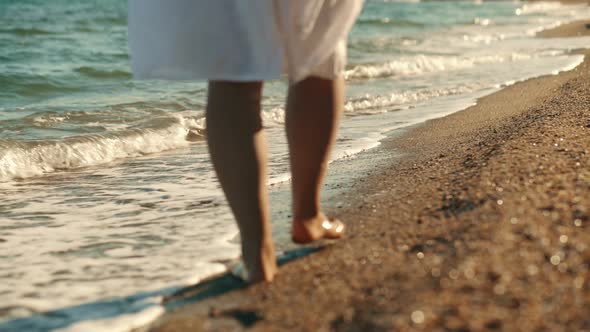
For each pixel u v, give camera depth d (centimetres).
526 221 214
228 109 187
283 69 183
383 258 211
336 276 202
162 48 179
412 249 214
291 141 206
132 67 188
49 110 646
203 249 263
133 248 269
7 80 801
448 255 200
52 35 1303
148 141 530
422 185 312
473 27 1939
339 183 357
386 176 362
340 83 201
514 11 2892
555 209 222
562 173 267
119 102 698
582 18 2450
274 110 651
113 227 303
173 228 297
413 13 2456
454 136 486
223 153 189
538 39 1534
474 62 1075
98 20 1620
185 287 221
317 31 177
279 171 404
